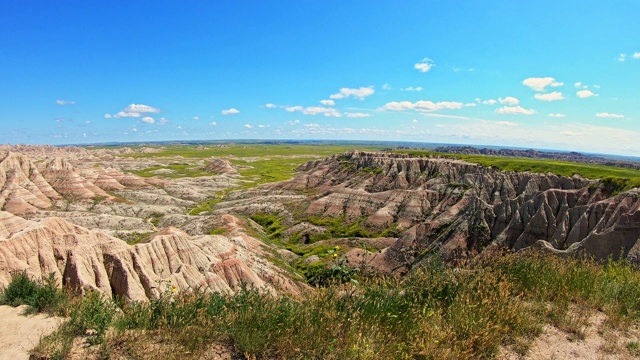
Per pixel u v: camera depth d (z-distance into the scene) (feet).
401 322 29.94
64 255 120.98
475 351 27.55
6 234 177.58
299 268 203.51
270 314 30.04
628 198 146.20
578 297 36.86
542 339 30.35
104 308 32.22
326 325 28.68
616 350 28.76
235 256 171.73
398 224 269.44
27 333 31.53
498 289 33.37
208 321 29.96
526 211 177.17
